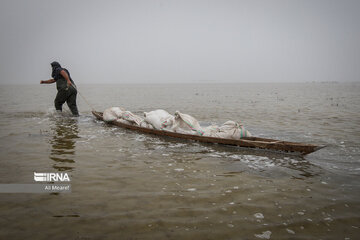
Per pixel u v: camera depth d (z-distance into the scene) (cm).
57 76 963
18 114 1037
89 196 304
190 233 233
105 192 316
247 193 319
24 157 451
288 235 233
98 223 246
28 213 263
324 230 241
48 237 223
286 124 827
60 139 595
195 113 1135
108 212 267
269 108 1326
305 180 364
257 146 513
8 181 346
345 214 270
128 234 230
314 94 2755
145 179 361
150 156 474
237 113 1126
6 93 3080
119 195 308
